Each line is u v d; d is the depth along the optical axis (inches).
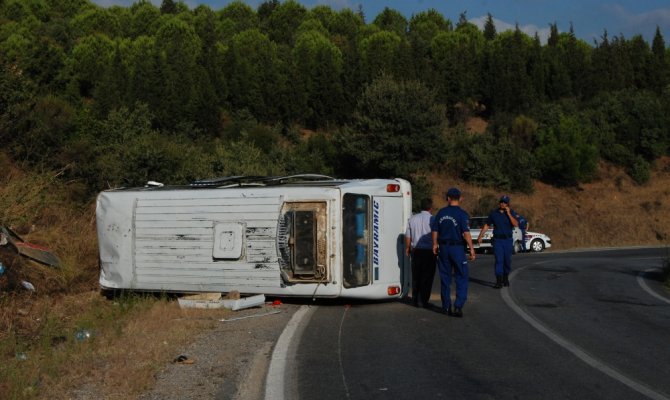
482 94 2261.3
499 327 385.7
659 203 1781.5
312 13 3499.0
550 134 1882.4
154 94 1849.2
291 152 1673.2
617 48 2556.6
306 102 2123.5
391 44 2637.8
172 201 505.7
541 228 1592.0
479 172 1791.3
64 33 2605.8
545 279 647.1
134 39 2960.1
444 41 2672.2
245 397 254.1
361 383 270.7
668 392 254.8
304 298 480.1
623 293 548.4
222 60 2162.9
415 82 1699.1
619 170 1936.5
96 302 513.3
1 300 469.1
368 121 1637.6
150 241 511.8
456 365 297.9
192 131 1819.6
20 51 1984.5
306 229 465.1
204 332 380.8
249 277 479.2
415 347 334.6
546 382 269.0
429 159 1657.2
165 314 441.4
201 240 493.4
